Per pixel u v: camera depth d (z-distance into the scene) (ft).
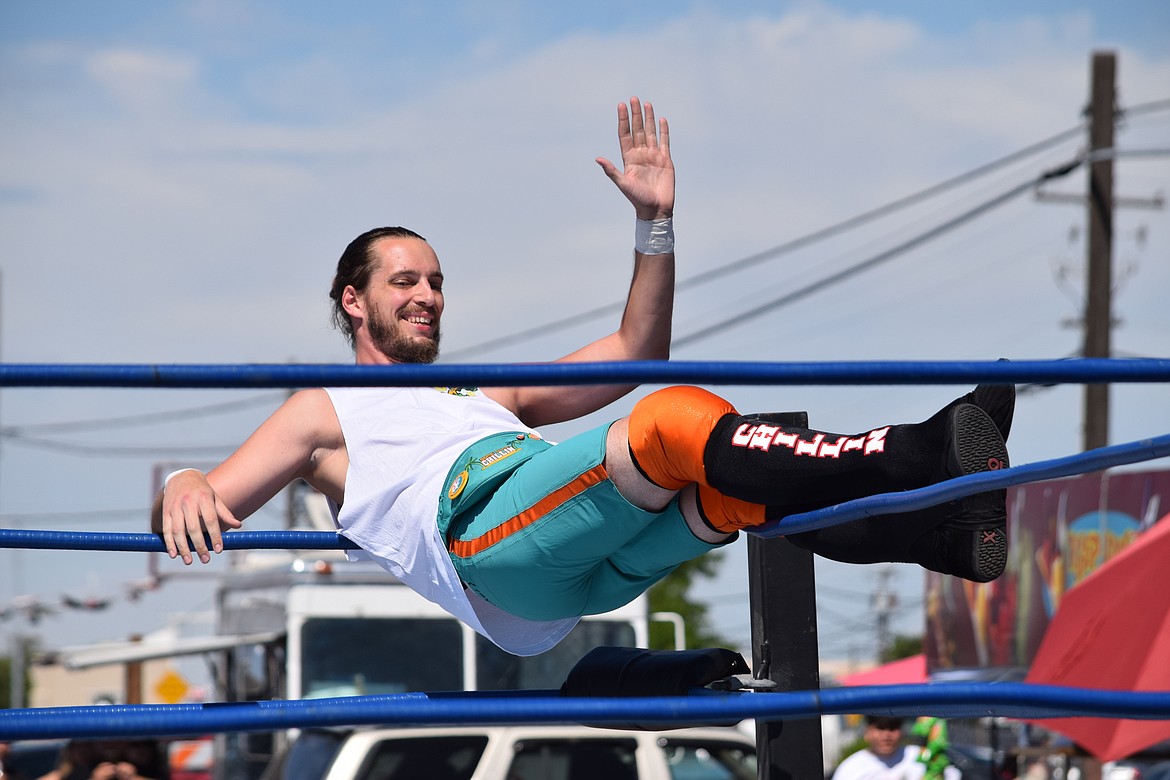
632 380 12.12
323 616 55.77
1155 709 12.41
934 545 13.98
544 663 57.00
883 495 13.48
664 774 46.91
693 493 15.76
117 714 12.77
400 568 18.22
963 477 12.84
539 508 16.07
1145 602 37.78
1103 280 89.76
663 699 12.76
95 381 11.92
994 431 13.46
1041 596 54.34
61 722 12.39
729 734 50.11
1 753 55.47
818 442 14.43
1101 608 39.01
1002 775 49.62
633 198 20.07
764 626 17.79
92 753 36.24
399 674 55.52
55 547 17.11
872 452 13.99
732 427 14.89
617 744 47.21
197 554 16.51
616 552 17.01
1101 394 88.07
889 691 12.73
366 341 20.25
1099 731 37.93
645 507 15.65
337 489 18.58
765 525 15.31
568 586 16.89
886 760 49.32
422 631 56.18
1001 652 56.90
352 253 20.51
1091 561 51.34
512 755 46.24
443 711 12.70
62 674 331.98
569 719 12.71
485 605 18.08
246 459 17.90
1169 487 47.62
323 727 12.82
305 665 55.01
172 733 12.62
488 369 12.12
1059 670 39.11
